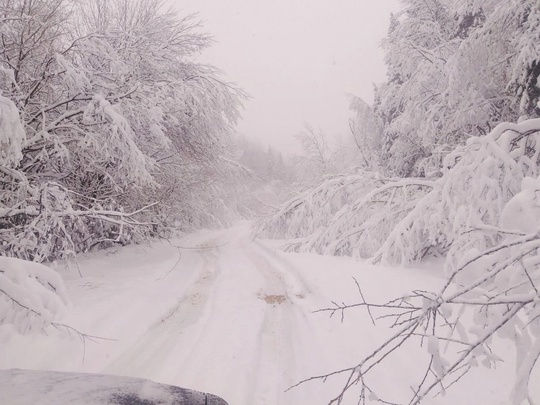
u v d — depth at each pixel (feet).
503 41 35.35
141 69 45.50
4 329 17.83
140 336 21.95
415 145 53.06
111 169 41.98
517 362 7.66
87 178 41.83
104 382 6.94
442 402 13.21
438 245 38.55
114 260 42.83
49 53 33.09
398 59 49.44
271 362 19.10
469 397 13.12
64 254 28.43
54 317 19.17
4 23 29.30
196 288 34.37
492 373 14.20
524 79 31.32
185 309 27.89
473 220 10.30
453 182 26.09
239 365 18.08
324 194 57.00
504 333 7.82
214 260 50.11
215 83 49.78
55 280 21.22
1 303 18.83
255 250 60.80
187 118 49.14
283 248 58.49
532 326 7.83
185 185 63.16
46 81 32.96
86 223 41.34
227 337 21.68
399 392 14.42
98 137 35.83
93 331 20.47
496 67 37.17
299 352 20.02
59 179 38.63
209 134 53.47
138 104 38.42
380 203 47.29
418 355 16.80
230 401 14.97
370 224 43.19
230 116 52.90
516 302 7.23
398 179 45.98
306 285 32.94
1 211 26.40
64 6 34.68
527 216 9.59
